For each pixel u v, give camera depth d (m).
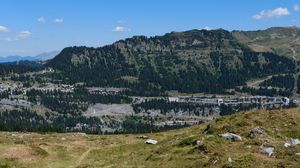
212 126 75.88
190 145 65.06
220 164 51.94
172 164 58.34
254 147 58.12
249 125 72.00
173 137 84.50
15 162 75.81
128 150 82.88
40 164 76.38
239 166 49.56
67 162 78.62
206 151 58.78
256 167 48.66
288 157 51.88
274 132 68.56
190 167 54.84
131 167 63.94
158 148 71.62
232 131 69.50
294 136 68.19
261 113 78.62
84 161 78.38
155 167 59.94
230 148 59.44
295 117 76.62
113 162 71.25
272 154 54.06
